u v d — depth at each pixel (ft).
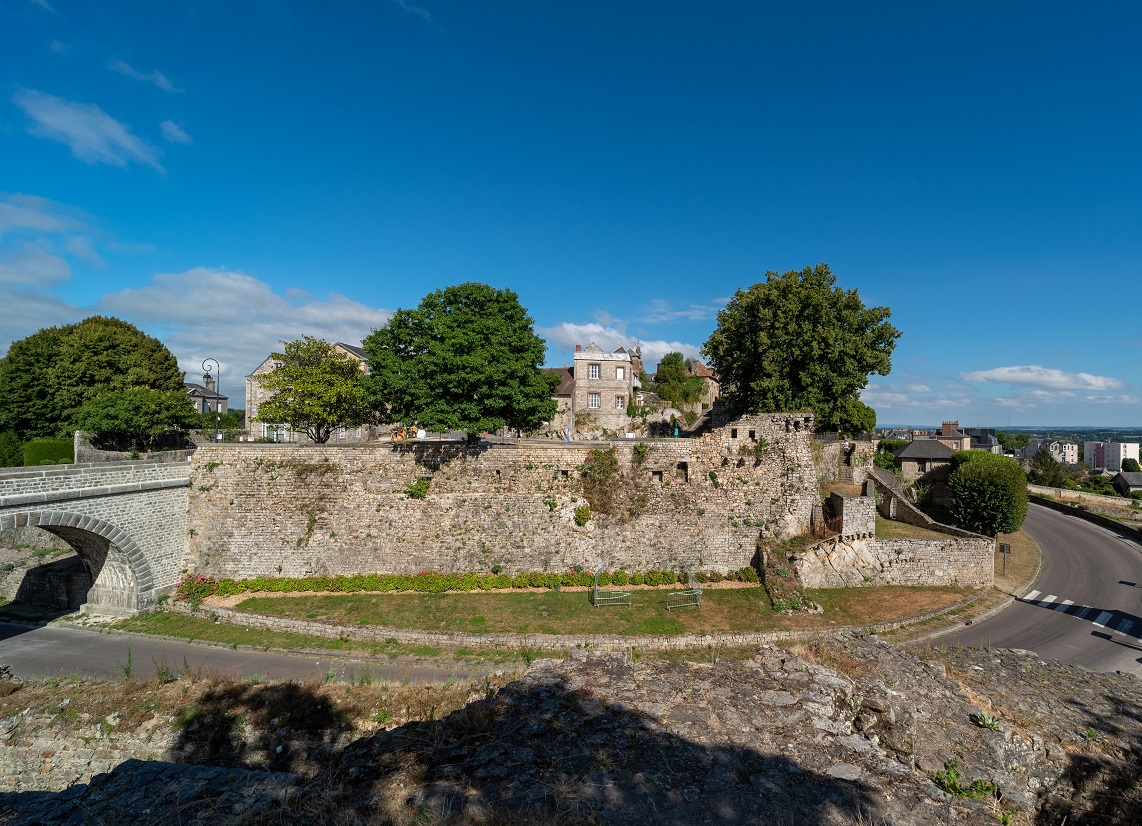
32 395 130.31
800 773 22.79
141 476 82.28
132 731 48.96
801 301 114.42
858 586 92.84
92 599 84.43
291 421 118.52
